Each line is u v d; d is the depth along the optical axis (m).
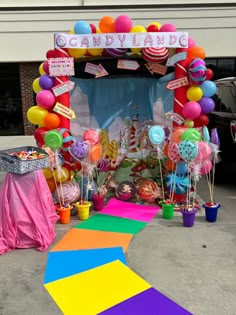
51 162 4.27
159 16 10.97
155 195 5.04
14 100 11.99
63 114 4.72
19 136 11.90
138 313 2.65
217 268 3.30
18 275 3.22
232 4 10.80
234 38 11.09
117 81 5.52
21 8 10.97
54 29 11.14
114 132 5.59
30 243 3.77
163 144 4.92
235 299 2.82
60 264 3.40
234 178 6.34
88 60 5.40
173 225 4.34
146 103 5.55
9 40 11.20
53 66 4.56
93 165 4.72
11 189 3.70
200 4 10.84
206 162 4.52
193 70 4.45
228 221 4.46
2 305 2.78
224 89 6.19
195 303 2.77
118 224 4.38
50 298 2.85
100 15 11.03
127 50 4.89
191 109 4.55
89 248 3.73
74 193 4.68
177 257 3.52
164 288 2.97
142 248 3.73
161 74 5.23
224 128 5.79
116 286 3.01
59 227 4.32
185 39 4.50
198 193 5.74
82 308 2.71
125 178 5.53
